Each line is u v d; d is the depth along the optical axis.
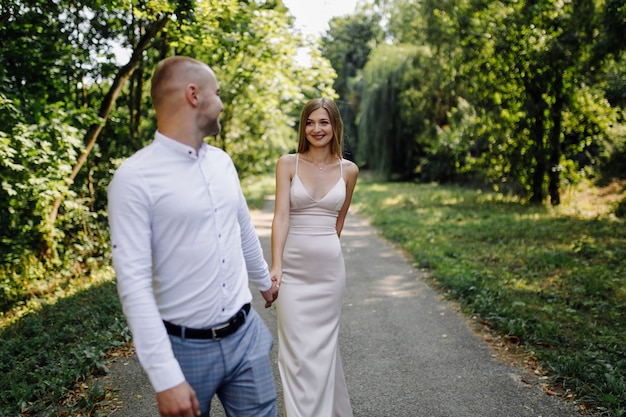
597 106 15.57
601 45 11.28
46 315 6.38
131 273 1.69
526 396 3.70
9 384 4.00
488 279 6.99
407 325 5.44
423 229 12.06
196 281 1.86
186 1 8.51
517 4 15.12
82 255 9.81
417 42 26.44
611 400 3.43
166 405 1.66
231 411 2.05
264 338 2.11
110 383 4.05
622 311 5.58
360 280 7.68
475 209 15.84
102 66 10.30
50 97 8.95
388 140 30.45
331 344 3.04
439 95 26.72
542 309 5.61
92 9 9.49
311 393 2.92
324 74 11.32
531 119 16.02
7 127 6.83
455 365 4.32
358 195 23.05
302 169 3.11
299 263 3.05
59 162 7.66
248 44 10.20
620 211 13.12
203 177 1.89
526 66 15.34
